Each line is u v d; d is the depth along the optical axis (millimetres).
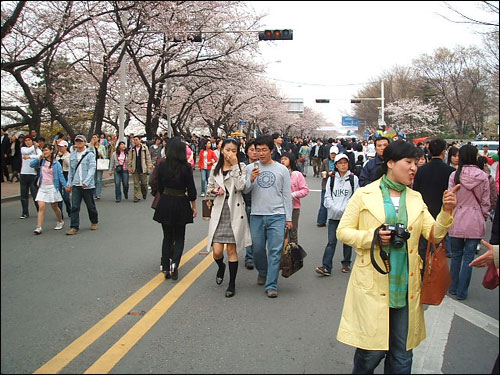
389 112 57844
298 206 7336
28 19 17094
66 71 23016
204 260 7512
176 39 20672
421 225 3377
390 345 3381
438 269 3275
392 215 3332
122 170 14477
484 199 5754
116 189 14258
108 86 29062
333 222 6609
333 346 4352
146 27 20375
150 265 7070
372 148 16078
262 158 5832
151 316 5035
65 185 9469
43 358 4047
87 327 4707
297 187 7250
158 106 29109
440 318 5184
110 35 21938
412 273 3299
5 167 18438
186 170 6309
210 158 14961
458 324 5000
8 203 13367
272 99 44344
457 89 46781
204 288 6078
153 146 17031
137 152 14172
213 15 23062
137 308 5289
